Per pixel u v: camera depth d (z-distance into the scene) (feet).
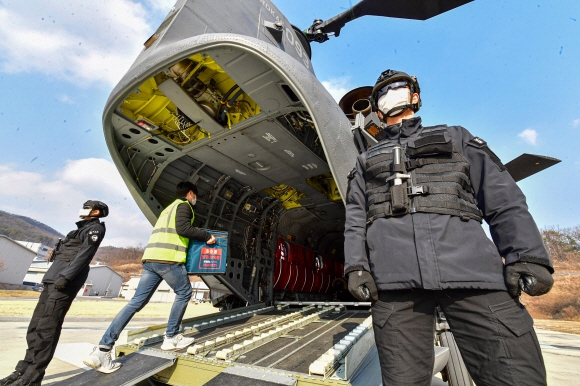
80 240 10.09
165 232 8.84
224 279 14.48
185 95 9.74
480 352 3.51
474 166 4.27
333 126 9.41
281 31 12.39
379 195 4.52
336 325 11.30
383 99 5.50
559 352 25.49
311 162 13.44
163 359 7.16
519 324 3.36
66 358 14.37
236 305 16.46
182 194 9.76
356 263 4.25
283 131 11.32
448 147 4.23
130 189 12.54
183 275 8.66
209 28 9.98
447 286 3.54
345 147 9.78
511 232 3.55
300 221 21.15
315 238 23.88
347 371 5.59
